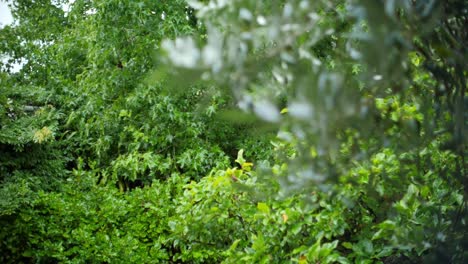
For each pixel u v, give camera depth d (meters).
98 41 6.13
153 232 4.85
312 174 1.26
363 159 1.21
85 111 6.49
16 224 4.57
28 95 6.41
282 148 2.21
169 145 6.09
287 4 1.10
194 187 2.94
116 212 4.87
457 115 1.11
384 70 0.97
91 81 6.43
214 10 1.19
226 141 6.25
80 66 7.25
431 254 1.39
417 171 1.38
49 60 7.86
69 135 6.58
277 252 2.27
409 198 1.52
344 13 1.11
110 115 6.23
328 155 1.21
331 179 1.25
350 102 1.03
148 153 5.90
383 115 1.17
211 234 2.74
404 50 0.95
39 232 4.63
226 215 2.63
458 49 1.05
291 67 1.09
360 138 1.14
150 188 5.31
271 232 2.30
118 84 6.10
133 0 5.84
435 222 1.49
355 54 1.06
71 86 6.95
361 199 1.99
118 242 4.54
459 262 1.31
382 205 1.75
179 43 1.04
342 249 2.28
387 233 1.67
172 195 5.35
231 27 1.14
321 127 1.06
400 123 1.16
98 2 6.09
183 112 5.77
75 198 5.07
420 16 0.96
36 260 4.59
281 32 1.10
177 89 1.10
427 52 1.08
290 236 2.23
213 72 1.05
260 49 1.15
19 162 5.58
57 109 7.01
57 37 8.46
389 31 0.90
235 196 2.66
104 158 6.48
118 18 5.95
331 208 1.95
